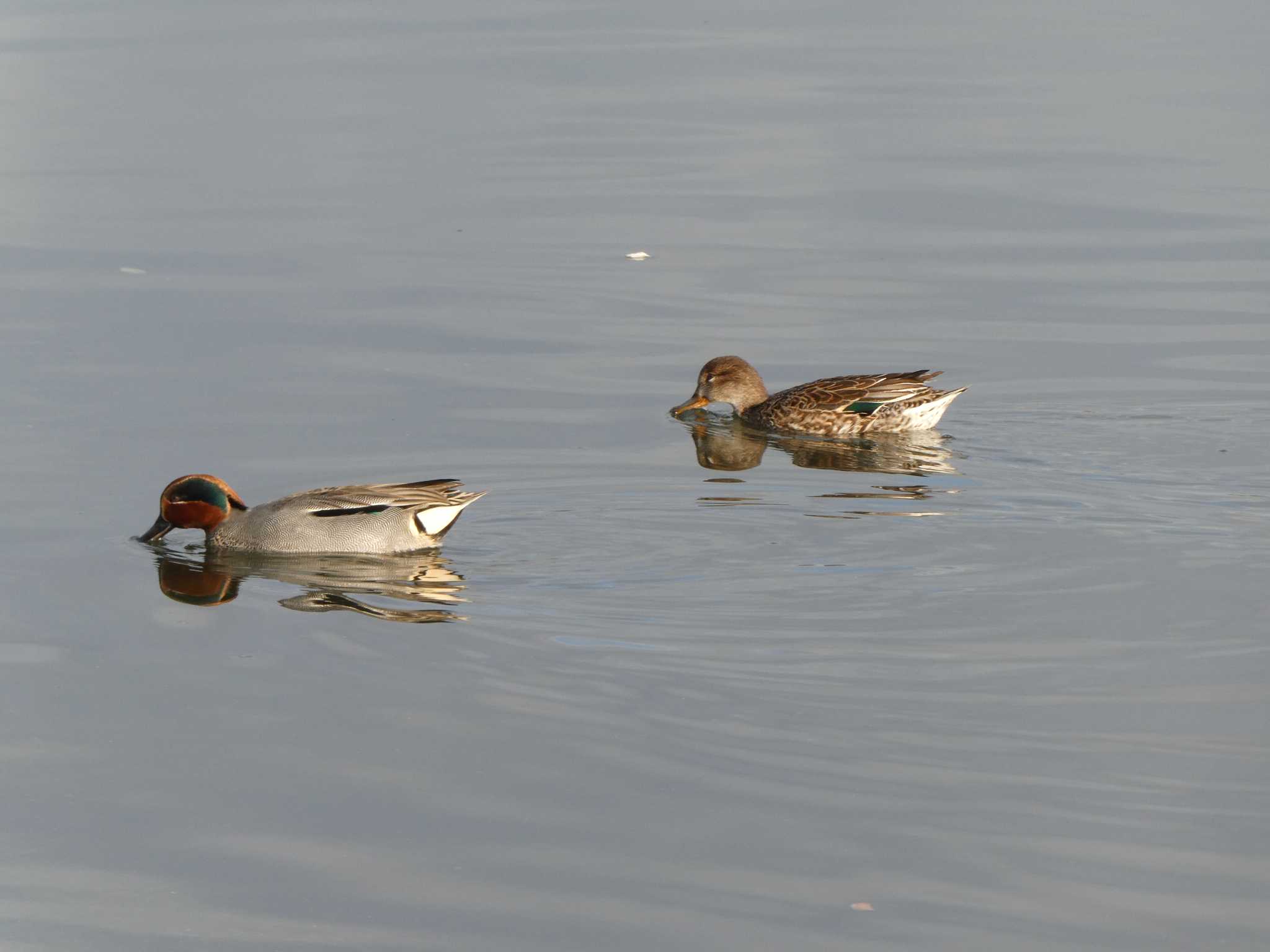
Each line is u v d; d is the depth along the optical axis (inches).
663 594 557.3
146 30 1739.7
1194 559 584.1
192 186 1186.6
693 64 1569.9
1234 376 818.2
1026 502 651.5
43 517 627.5
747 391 804.0
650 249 1048.8
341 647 509.4
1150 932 360.5
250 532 601.0
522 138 1316.4
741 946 355.3
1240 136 1293.1
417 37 1701.5
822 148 1279.5
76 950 355.3
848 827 403.9
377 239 1064.2
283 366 826.8
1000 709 468.1
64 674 488.7
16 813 407.5
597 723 458.9
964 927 362.3
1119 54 1598.2
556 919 366.0
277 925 363.9
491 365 842.2
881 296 963.3
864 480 689.6
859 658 503.8
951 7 1862.7
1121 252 1032.2
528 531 625.9
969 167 1223.5
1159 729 455.2
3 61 1582.2
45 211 1115.9
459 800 416.5
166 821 406.0
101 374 802.8
